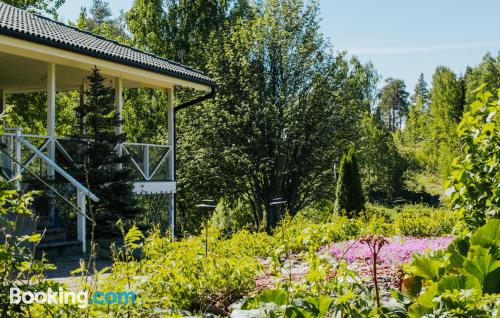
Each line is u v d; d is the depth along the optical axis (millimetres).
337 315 3172
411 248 7160
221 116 22734
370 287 3711
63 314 2852
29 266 2910
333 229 9398
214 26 29625
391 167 38969
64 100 25844
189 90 24484
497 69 59031
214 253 6051
